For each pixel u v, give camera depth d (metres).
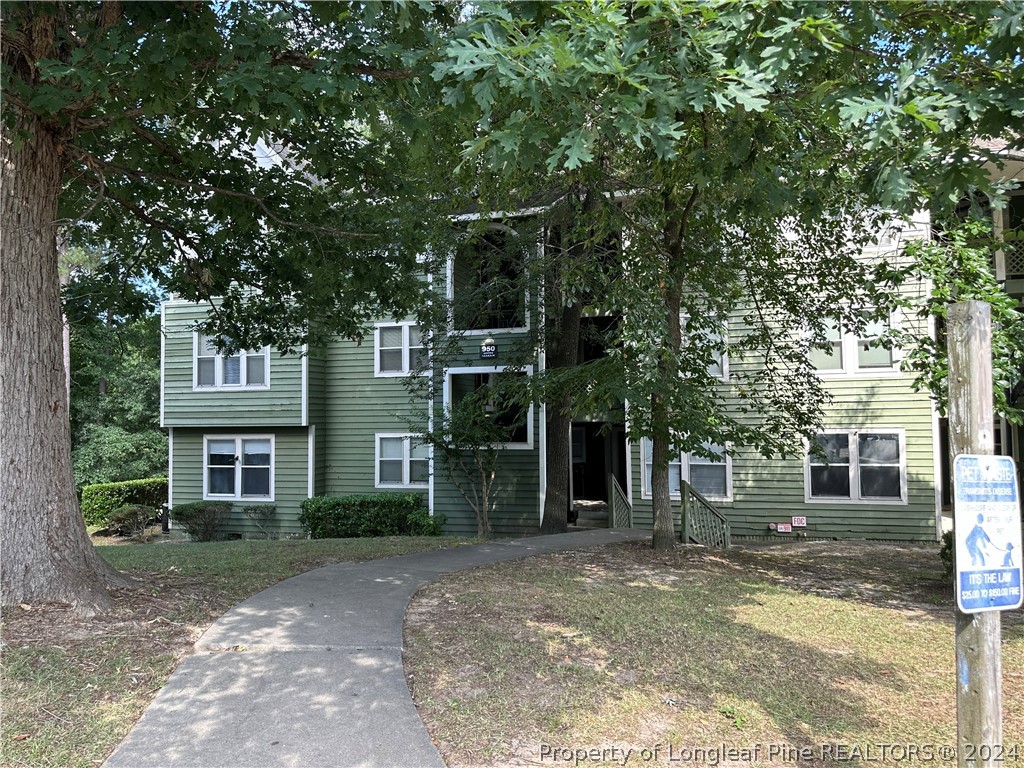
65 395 5.86
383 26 5.30
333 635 5.24
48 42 5.57
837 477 14.82
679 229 9.63
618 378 8.57
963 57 4.15
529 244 12.31
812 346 11.11
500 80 3.57
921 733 4.17
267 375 17.23
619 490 15.02
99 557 6.01
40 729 3.69
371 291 10.60
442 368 15.48
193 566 7.89
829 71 5.02
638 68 3.59
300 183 9.23
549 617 5.98
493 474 15.05
